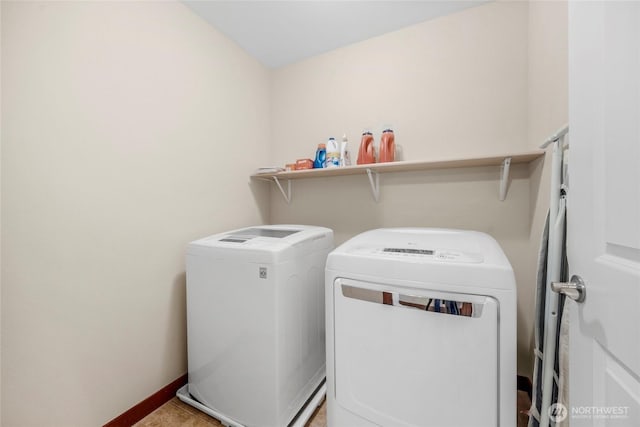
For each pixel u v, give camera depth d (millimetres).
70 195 1113
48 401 1059
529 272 1540
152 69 1423
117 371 1276
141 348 1378
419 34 1804
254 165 2176
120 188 1283
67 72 1101
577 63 652
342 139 1987
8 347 965
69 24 1106
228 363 1317
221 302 1327
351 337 1004
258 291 1230
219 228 1841
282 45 2029
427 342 874
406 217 1888
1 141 945
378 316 948
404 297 899
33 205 1017
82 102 1146
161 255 1471
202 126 1718
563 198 913
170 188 1519
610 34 524
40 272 1035
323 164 1993
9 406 967
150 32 1413
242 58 2053
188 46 1626
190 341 1456
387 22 1787
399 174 1897
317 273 1541
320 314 1572
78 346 1144
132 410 1330
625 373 486
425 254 963
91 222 1180
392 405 936
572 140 675
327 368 1078
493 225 1655
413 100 1828
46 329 1052
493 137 1619
